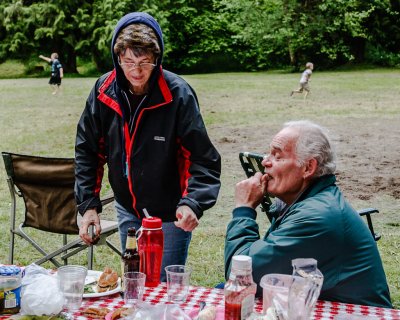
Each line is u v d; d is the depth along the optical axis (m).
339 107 16.91
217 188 2.84
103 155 3.07
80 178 3.02
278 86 25.27
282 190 2.44
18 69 38.84
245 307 1.94
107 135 2.95
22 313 2.08
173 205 2.97
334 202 2.34
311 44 37.88
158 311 1.90
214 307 2.02
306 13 37.22
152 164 2.87
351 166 9.05
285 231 2.28
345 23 36.16
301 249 2.25
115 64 2.74
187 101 2.81
